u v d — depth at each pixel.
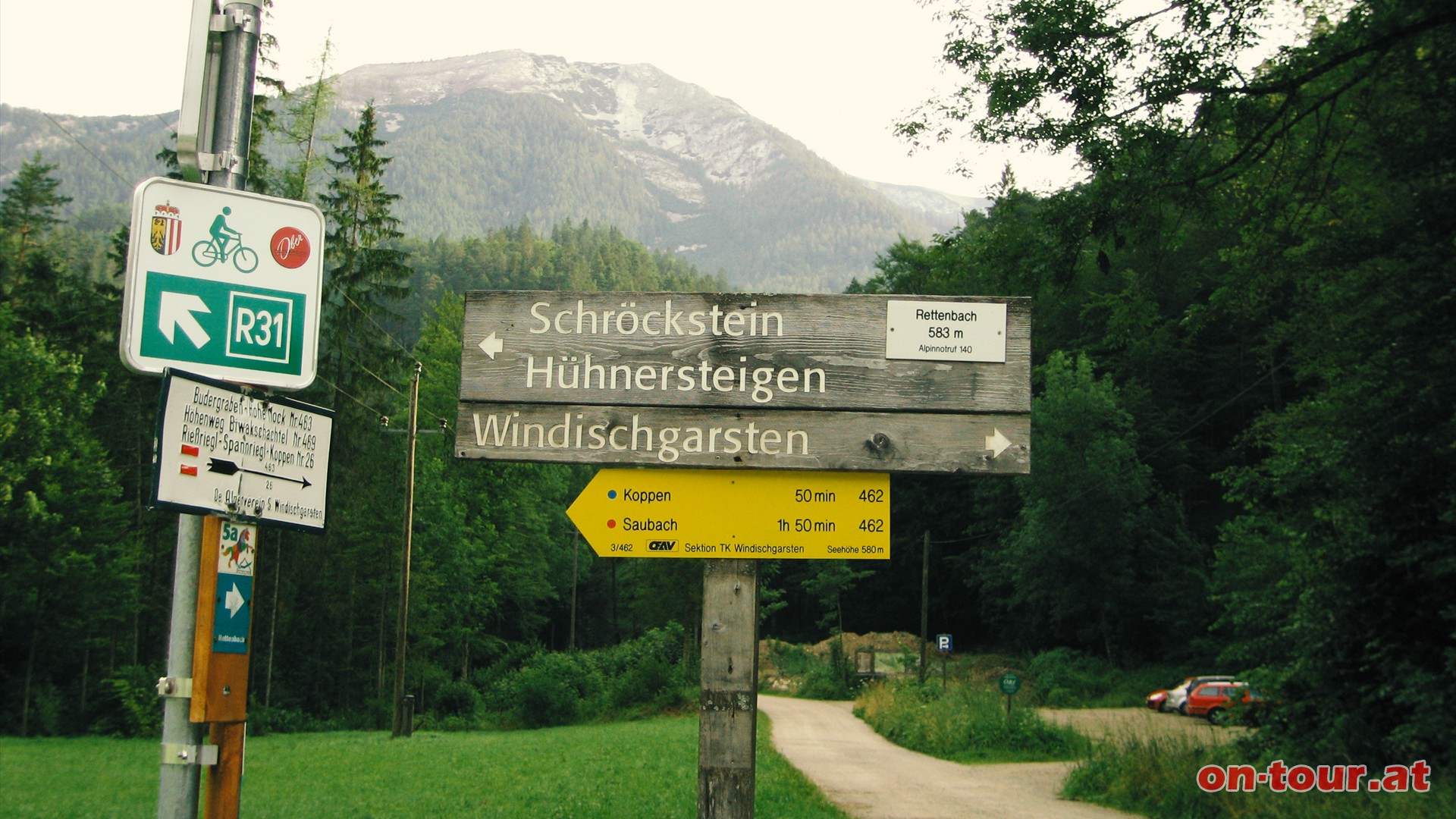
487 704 43.72
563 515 71.19
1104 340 13.66
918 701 32.91
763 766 19.05
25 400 32.00
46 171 47.25
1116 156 12.06
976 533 64.75
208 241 4.28
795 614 81.38
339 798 14.06
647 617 63.28
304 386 4.41
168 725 3.93
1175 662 49.72
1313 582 14.62
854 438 5.70
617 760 19.84
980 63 12.70
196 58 4.43
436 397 47.56
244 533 4.08
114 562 33.19
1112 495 50.09
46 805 13.29
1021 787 17.88
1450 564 12.81
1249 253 13.98
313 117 34.25
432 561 43.31
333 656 44.34
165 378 3.82
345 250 37.03
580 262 159.38
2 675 33.12
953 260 13.48
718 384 5.76
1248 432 18.20
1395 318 13.29
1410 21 11.48
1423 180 13.27
